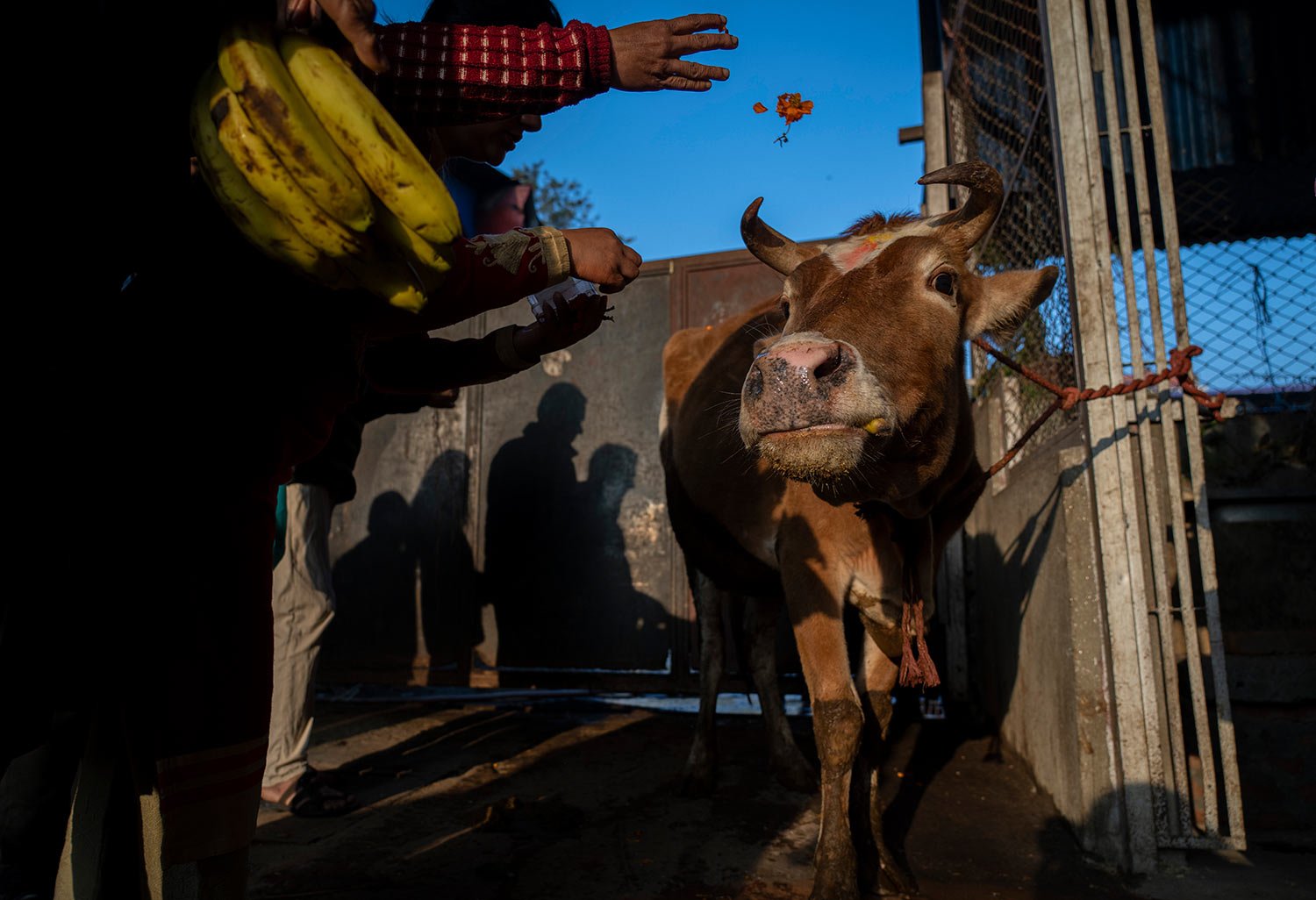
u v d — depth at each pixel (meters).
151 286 1.22
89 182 1.14
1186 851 3.02
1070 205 3.29
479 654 6.29
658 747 4.68
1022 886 2.81
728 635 5.89
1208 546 3.09
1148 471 3.15
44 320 1.10
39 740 1.16
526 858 3.03
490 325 6.75
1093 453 3.12
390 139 1.06
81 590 1.14
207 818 1.11
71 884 1.26
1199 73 6.03
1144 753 2.96
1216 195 6.23
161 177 1.22
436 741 4.80
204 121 1.07
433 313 1.33
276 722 3.49
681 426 4.19
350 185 1.05
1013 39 4.41
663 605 5.97
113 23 1.16
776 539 3.23
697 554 4.04
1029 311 2.66
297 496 3.54
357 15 1.09
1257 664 3.29
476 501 6.39
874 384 1.96
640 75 1.43
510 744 4.74
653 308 6.25
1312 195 6.28
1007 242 4.85
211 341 1.21
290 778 3.49
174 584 1.13
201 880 1.12
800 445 1.91
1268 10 5.95
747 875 2.90
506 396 6.45
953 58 5.64
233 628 1.16
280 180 1.03
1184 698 3.31
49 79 1.09
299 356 1.28
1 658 1.09
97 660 1.15
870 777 2.91
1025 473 4.02
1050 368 3.92
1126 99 3.29
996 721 4.71
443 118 1.34
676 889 2.78
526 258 1.37
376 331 1.42
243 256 1.24
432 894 2.71
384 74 1.19
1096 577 3.10
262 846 3.12
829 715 2.75
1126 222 3.24
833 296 2.26
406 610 6.45
